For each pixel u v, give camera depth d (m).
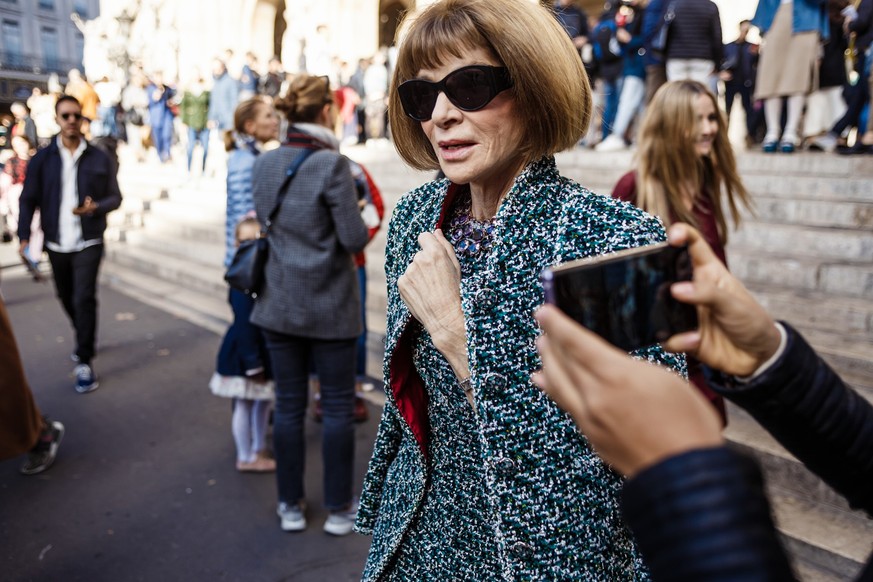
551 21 1.04
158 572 2.61
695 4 6.02
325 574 2.59
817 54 5.79
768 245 4.41
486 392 0.98
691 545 0.38
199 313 6.54
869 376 2.94
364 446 3.61
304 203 2.61
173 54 18.56
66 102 4.36
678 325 0.60
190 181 10.68
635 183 2.40
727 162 2.32
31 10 41.00
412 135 1.27
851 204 4.38
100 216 4.52
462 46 1.04
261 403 3.37
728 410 3.14
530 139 1.05
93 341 4.56
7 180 10.63
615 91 7.41
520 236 1.01
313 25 15.46
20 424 3.00
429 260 1.10
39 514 3.03
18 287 7.82
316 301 2.65
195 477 3.35
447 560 1.13
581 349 0.43
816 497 2.58
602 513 0.98
